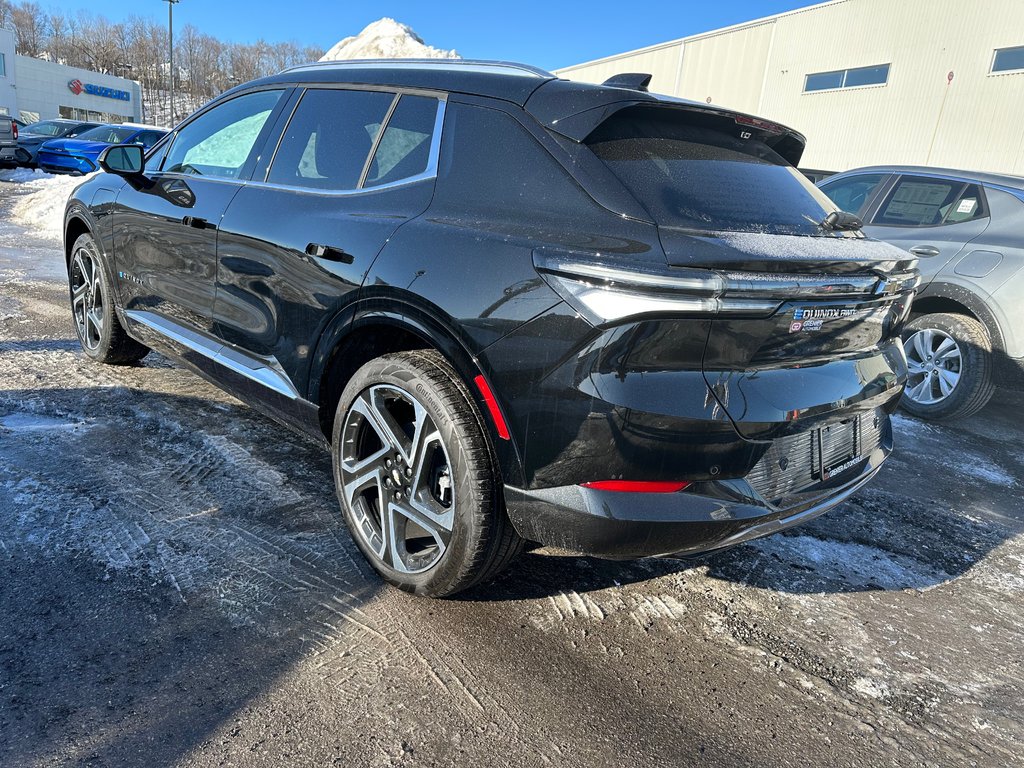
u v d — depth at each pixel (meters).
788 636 2.27
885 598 2.57
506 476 1.91
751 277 1.70
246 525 2.57
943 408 4.66
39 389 3.69
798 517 2.03
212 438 3.28
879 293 2.09
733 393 1.79
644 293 1.65
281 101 2.99
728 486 1.85
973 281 4.46
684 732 1.80
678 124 2.21
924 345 4.80
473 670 1.95
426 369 2.07
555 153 2.02
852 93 21.73
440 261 2.03
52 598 2.06
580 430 1.75
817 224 2.19
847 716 1.93
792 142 2.52
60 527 2.42
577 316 1.73
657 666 2.05
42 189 13.70
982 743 1.88
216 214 2.94
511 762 1.65
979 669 2.20
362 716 1.74
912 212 5.03
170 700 1.73
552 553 2.12
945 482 3.78
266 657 1.92
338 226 2.38
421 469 2.11
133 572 2.22
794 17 23.16
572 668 2.00
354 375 2.32
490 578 2.26
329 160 2.64
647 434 1.72
